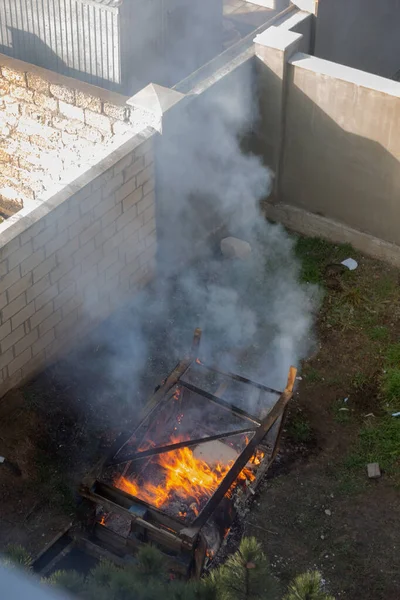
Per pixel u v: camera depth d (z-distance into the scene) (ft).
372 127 41.24
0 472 32.01
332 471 34.04
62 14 43.39
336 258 44.98
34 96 41.34
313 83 41.86
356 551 30.96
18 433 33.22
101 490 28.55
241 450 32.99
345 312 41.50
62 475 32.86
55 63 45.75
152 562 19.29
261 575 18.10
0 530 30.76
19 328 34.27
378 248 44.65
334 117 42.19
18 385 35.47
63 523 31.24
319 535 31.58
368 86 40.09
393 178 42.16
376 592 29.66
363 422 36.09
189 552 27.20
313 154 44.14
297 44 42.42
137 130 37.83
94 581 18.75
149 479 31.37
